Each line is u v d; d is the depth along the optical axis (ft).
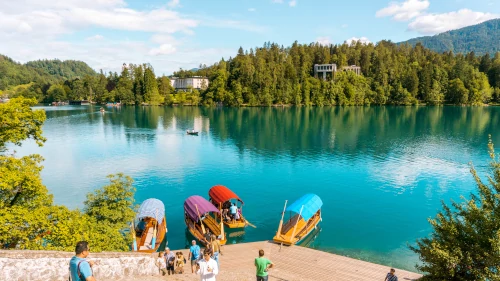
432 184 174.19
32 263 38.22
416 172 195.52
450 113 520.42
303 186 171.94
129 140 297.33
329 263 92.53
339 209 142.31
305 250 101.55
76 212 80.89
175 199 153.38
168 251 72.69
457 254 53.67
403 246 111.45
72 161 220.64
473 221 55.98
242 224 123.44
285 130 355.36
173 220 131.44
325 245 111.96
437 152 247.09
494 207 54.90
